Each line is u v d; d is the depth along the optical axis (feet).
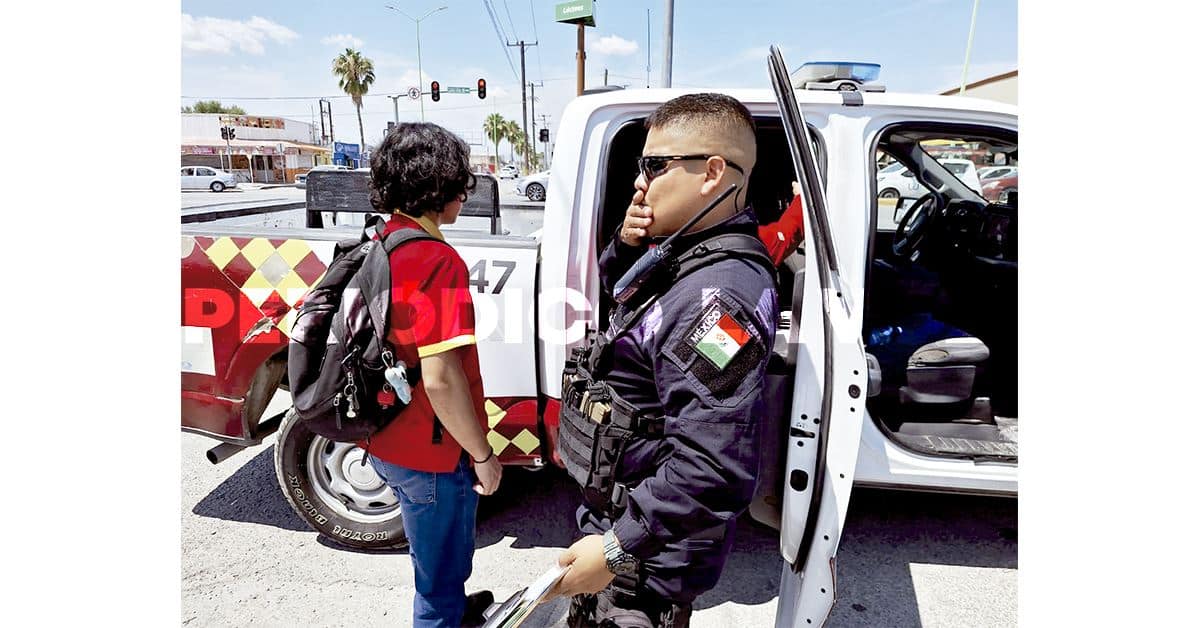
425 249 4.57
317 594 7.10
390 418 4.81
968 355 7.67
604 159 6.63
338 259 5.14
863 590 7.25
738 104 3.88
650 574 3.89
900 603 7.05
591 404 3.93
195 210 9.09
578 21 31.04
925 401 7.67
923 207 10.37
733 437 3.29
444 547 5.32
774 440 4.99
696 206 3.78
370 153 4.93
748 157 3.81
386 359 4.59
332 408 4.68
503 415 6.84
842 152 6.63
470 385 5.09
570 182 6.57
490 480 5.01
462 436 4.73
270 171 146.72
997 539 8.21
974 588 7.29
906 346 7.85
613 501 3.93
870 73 7.10
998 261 9.33
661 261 3.71
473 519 5.51
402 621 6.75
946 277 9.92
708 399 3.32
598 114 6.63
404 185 4.71
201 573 7.38
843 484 4.31
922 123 6.73
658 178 3.84
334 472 7.51
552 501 8.90
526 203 12.34
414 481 5.04
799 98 6.66
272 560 7.65
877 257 10.41
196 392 7.23
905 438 7.35
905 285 9.29
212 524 8.36
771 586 7.27
